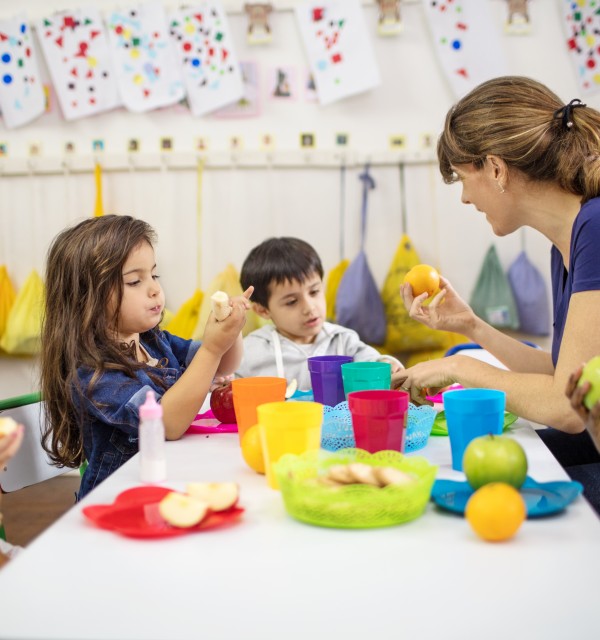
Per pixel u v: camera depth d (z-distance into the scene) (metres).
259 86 3.23
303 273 1.92
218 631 0.57
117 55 3.19
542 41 3.13
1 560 0.93
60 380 1.35
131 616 0.59
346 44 3.12
